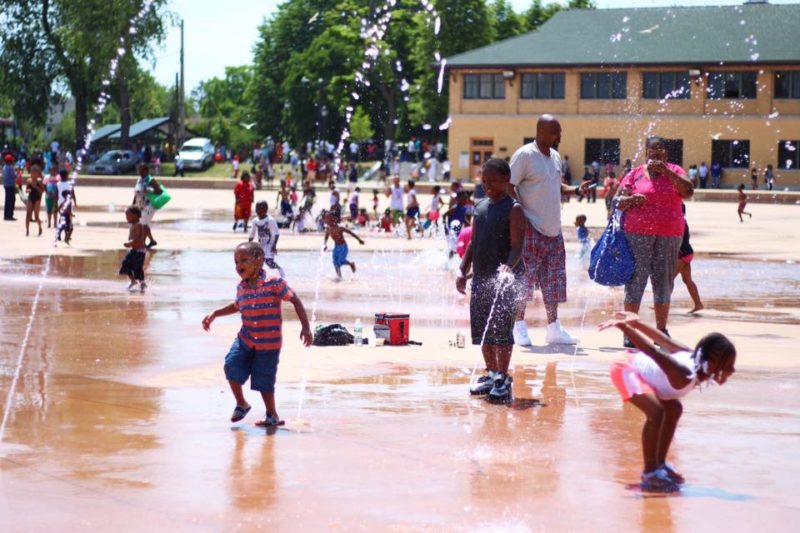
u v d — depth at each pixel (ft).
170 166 316.19
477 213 35.83
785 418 32.07
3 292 62.44
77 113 309.01
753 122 254.47
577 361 41.29
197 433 29.89
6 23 298.56
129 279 70.28
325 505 23.62
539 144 43.50
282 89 389.80
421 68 312.71
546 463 27.14
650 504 23.86
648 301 61.77
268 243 73.56
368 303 59.52
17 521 22.49
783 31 255.91
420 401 34.22
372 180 276.62
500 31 352.28
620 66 261.24
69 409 32.68
